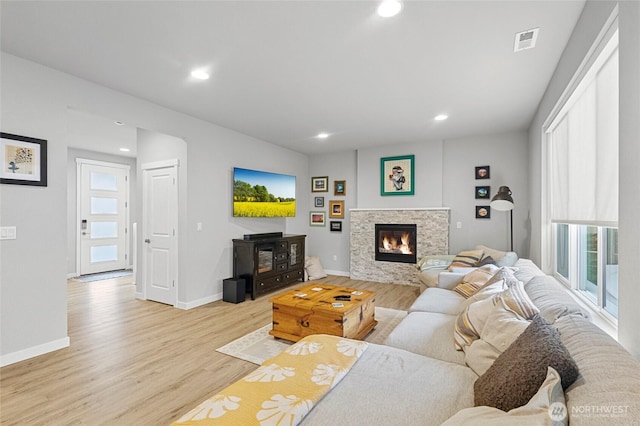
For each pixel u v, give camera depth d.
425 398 1.35
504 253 4.21
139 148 4.73
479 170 5.16
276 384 1.43
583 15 2.00
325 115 4.14
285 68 2.83
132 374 2.45
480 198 5.15
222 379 2.38
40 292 2.76
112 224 6.97
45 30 2.25
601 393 0.87
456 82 3.11
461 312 2.34
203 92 3.38
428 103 3.69
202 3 1.96
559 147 3.03
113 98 3.29
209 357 2.74
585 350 1.15
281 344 3.01
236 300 4.41
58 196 2.88
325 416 1.24
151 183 4.59
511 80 3.06
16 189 2.63
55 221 2.86
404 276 5.62
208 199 4.48
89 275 6.48
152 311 4.05
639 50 1.22
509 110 3.92
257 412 1.22
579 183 2.41
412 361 1.69
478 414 1.06
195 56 2.62
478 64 2.74
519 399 1.08
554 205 3.26
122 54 2.59
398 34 2.30
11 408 2.01
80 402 2.08
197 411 1.24
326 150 6.37
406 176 5.68
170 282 4.36
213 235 4.55
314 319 2.90
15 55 2.61
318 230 6.72
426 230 5.46
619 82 1.39
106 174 6.88
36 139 2.72
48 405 2.04
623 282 1.35
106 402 2.09
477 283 2.94
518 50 2.50
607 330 1.83
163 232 4.45
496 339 1.59
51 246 2.83
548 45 2.43
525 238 4.85
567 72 2.41
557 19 2.11
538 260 3.81
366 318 3.27
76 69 2.85
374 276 5.89
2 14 2.07
